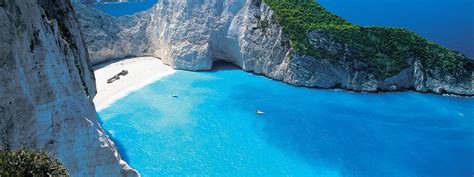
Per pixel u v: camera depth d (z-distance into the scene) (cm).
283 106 7612
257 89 8412
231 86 8556
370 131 6638
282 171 5494
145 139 6297
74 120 3641
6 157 2158
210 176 5359
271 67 8969
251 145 6178
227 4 9519
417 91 8412
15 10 3238
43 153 2355
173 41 9600
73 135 3612
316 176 5378
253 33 9219
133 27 10225
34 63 3356
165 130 6600
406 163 5712
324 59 8506
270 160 5762
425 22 14138
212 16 9525
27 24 3369
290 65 8650
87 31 9319
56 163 2347
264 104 7675
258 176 5372
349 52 8525
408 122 6975
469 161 5772
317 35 8719
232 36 9431
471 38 12356
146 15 10431
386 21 14112
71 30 5253
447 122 6981
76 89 4062
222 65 9794
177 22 9656
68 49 4291
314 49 8619
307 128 6738
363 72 8400
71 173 3594
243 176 5372
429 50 8575
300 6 9456
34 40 3422
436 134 6556
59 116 3494
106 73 8988
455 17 14838
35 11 3525
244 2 9431
